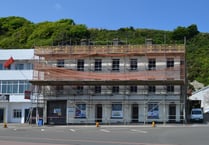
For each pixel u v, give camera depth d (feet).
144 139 92.84
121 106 197.57
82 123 199.21
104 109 198.59
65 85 202.59
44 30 372.99
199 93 281.54
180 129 138.51
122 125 183.32
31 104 205.87
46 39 361.10
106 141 86.69
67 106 201.26
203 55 373.61
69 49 205.67
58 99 202.18
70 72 202.49
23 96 213.25
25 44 361.71
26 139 91.97
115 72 199.82
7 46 358.23
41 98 203.72
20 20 411.75
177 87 193.26
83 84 198.90
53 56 206.69
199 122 198.80
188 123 195.42
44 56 207.41
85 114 199.93
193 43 402.72
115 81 194.29
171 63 196.85
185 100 203.82
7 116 213.25
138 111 195.83
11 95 214.28
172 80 188.55
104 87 200.03
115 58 201.87
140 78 196.24
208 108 276.21
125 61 200.34
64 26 377.91
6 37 388.16
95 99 199.72
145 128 150.71
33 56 212.64
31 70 214.07
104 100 198.80
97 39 378.12
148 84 192.24
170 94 193.47
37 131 131.54
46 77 204.33
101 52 202.28
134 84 193.98
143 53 197.47
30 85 212.23
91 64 203.41
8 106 213.87
